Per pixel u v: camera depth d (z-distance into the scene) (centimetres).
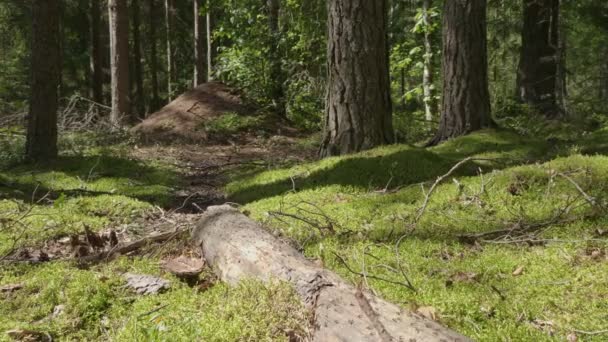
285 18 1591
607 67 2320
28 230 546
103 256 464
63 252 503
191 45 2945
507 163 718
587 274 387
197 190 836
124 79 1681
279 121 1567
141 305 350
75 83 2688
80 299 359
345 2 783
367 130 796
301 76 1605
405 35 1616
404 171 684
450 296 359
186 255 450
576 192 551
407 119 1285
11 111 1545
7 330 322
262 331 278
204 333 287
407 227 511
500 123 1273
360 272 407
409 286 372
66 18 2470
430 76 1426
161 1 2900
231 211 462
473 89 906
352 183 675
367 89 791
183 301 347
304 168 783
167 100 3025
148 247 480
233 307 305
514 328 317
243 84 1636
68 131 1238
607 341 304
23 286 396
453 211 550
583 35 2281
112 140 1303
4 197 694
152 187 798
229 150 1274
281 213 521
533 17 1471
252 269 352
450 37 913
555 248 440
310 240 493
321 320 269
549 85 1463
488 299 360
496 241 470
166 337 290
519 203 550
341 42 793
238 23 1616
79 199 676
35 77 916
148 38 2894
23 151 1005
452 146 829
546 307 351
